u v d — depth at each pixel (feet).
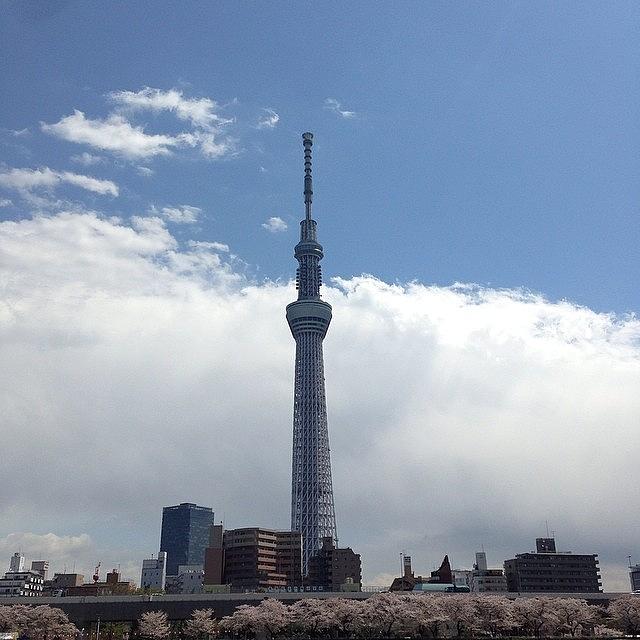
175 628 632.79
